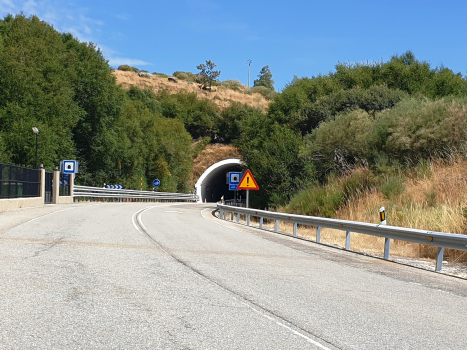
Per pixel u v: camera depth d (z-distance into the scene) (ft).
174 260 29.50
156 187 201.77
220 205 83.46
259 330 15.93
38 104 124.06
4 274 22.70
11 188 72.08
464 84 124.88
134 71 421.18
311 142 96.32
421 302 21.88
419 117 71.10
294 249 39.50
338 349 14.43
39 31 150.20
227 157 260.01
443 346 15.31
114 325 15.65
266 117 146.20
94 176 162.40
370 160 77.66
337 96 116.16
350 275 28.14
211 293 21.08
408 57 143.95
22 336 14.16
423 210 50.78
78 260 27.50
